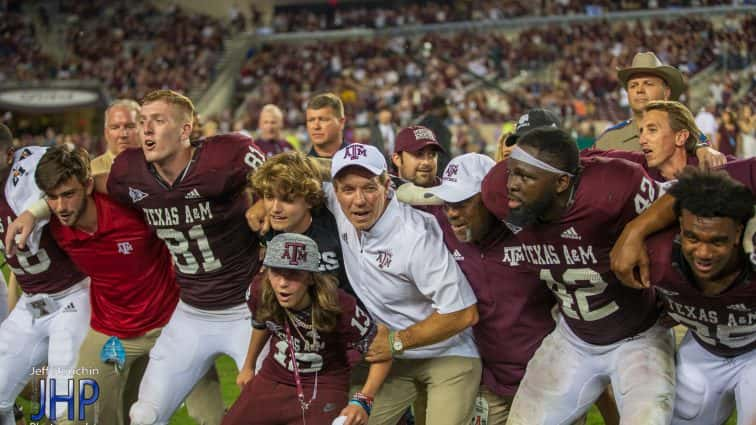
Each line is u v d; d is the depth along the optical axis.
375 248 3.96
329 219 4.21
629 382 3.75
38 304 4.88
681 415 3.97
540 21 30.88
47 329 4.95
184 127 4.37
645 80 5.47
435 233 4.00
